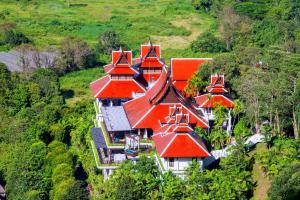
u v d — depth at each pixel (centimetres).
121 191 7838
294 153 7850
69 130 11088
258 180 8019
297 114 8719
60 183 8988
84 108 11975
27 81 13625
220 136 9094
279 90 8975
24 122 11125
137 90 10394
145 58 10794
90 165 9419
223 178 7794
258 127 9256
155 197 7862
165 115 9088
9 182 9250
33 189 9006
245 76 10138
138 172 8206
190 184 7831
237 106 9512
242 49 11988
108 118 9469
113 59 10550
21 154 9675
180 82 10694
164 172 8150
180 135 8344
